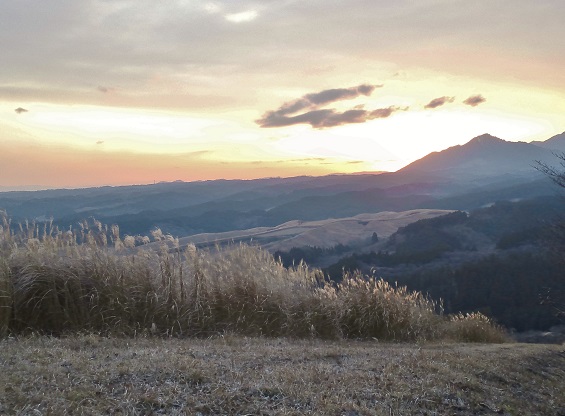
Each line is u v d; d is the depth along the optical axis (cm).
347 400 578
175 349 763
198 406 516
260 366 679
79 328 935
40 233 1016
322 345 985
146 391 537
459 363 797
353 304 1204
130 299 996
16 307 921
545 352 996
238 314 1075
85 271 1002
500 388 732
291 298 1162
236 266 1146
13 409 466
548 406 711
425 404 616
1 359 629
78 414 472
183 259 1084
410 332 1215
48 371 574
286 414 524
